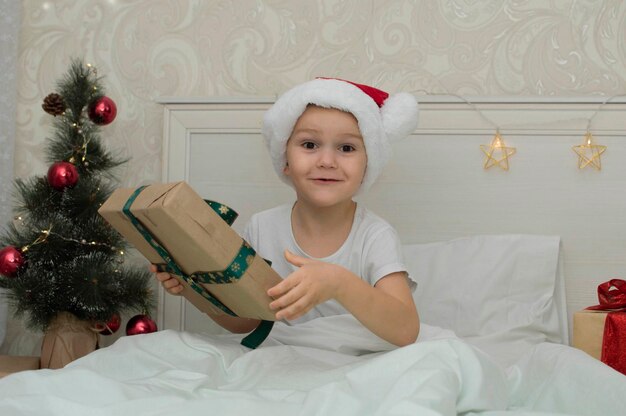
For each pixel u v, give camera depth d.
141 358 1.01
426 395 0.67
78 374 0.84
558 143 1.67
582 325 1.38
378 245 1.28
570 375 0.91
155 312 1.77
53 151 1.63
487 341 1.50
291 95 1.25
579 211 1.66
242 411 0.74
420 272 1.64
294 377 0.94
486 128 1.69
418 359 0.79
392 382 0.77
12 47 1.81
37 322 1.50
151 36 1.85
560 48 1.74
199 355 1.04
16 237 1.54
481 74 1.76
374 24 1.79
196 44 1.84
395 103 1.32
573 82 1.74
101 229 1.55
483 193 1.69
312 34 1.81
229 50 1.84
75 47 1.86
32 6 1.87
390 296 1.14
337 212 1.32
